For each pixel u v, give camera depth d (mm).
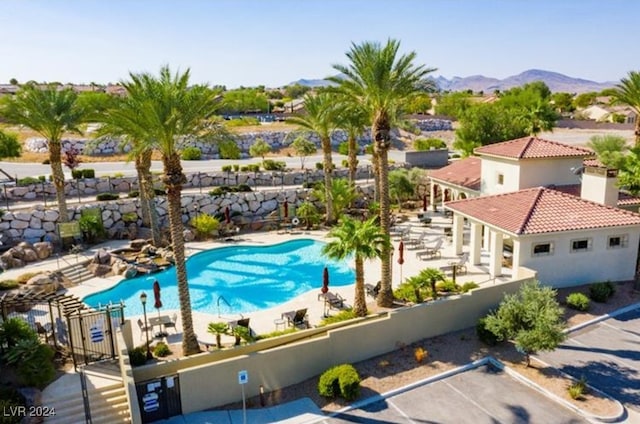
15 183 39969
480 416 16938
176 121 18844
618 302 24625
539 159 31156
